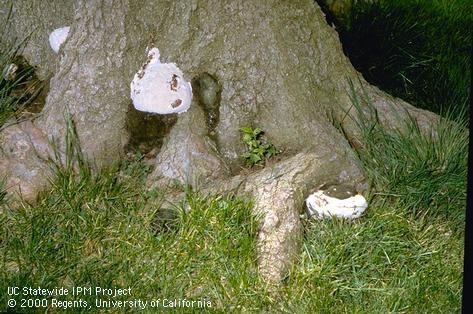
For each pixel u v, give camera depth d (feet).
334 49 9.06
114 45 8.56
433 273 7.93
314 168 8.39
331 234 8.02
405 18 11.39
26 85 9.15
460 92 10.52
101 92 8.62
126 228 8.09
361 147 9.00
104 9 8.50
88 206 8.26
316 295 7.54
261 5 8.57
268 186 8.25
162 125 8.69
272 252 7.84
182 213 8.07
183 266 7.75
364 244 8.02
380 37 11.01
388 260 7.89
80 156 8.61
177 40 8.61
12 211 8.27
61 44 8.77
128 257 7.82
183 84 8.57
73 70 8.62
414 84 10.71
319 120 8.78
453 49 11.31
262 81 8.69
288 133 8.73
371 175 8.70
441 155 9.00
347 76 9.14
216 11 8.54
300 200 8.27
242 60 8.63
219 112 8.71
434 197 8.61
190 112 8.63
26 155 8.52
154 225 8.16
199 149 8.57
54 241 7.93
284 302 7.54
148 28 8.63
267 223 7.98
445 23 11.62
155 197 8.43
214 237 7.92
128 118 8.70
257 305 7.52
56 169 8.49
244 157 8.70
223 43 8.60
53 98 8.71
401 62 10.84
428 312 7.60
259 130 8.68
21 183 8.38
